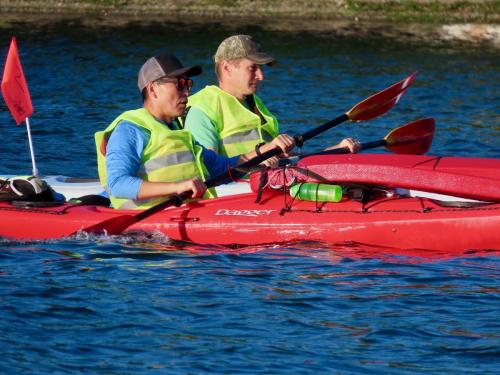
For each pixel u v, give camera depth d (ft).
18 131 142.41
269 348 65.10
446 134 142.51
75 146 134.72
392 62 205.57
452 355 64.39
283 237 86.58
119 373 61.26
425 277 78.38
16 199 92.32
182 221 88.38
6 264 81.71
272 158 89.51
